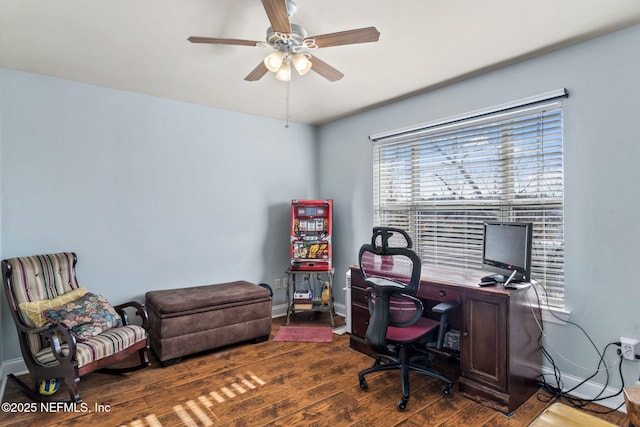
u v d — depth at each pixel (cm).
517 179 278
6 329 283
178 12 205
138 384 266
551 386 255
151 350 331
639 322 218
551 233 259
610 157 229
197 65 279
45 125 299
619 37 225
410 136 359
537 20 213
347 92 341
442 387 261
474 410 230
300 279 461
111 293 331
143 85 323
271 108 396
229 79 309
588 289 239
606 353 231
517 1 194
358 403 239
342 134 440
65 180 308
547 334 258
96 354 246
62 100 306
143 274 349
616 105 226
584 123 240
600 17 210
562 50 250
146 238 351
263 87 328
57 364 244
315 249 413
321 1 194
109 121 329
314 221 420
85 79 308
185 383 268
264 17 211
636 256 219
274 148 441
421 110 346
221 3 196
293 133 457
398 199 375
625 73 223
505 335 225
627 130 222
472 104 304
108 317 277
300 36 206
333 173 455
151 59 268
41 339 259
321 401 242
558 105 252
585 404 234
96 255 324
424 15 208
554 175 257
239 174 412
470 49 251
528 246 229
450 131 324
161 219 359
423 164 350
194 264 380
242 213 415
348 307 374
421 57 264
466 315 247
